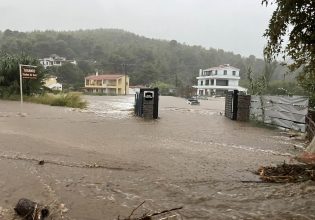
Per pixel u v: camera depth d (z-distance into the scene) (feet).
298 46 25.44
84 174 21.63
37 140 32.01
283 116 51.60
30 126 41.75
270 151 32.30
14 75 94.17
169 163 25.57
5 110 61.16
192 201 17.74
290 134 44.80
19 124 43.01
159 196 18.33
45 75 100.78
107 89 321.11
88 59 462.19
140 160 26.11
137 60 438.81
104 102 119.34
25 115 54.29
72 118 53.72
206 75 336.90
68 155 26.53
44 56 449.48
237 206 17.17
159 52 512.63
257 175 22.79
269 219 15.69
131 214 15.53
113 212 16.06
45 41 467.93
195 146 33.40
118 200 17.53
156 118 60.44
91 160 25.32
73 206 16.58
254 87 80.38
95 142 32.94
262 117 58.34
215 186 20.25
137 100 64.69
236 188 19.94
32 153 26.50
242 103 62.54
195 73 426.51
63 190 18.61
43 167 22.74
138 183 20.34
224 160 27.35
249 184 20.74
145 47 510.58
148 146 32.17
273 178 21.80
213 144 35.06
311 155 28.81
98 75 348.79
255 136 42.68
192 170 23.76
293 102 48.55
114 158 26.35
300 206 17.24
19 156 25.36
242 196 18.60
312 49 25.39
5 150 27.09
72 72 355.36
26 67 61.82
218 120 62.13
